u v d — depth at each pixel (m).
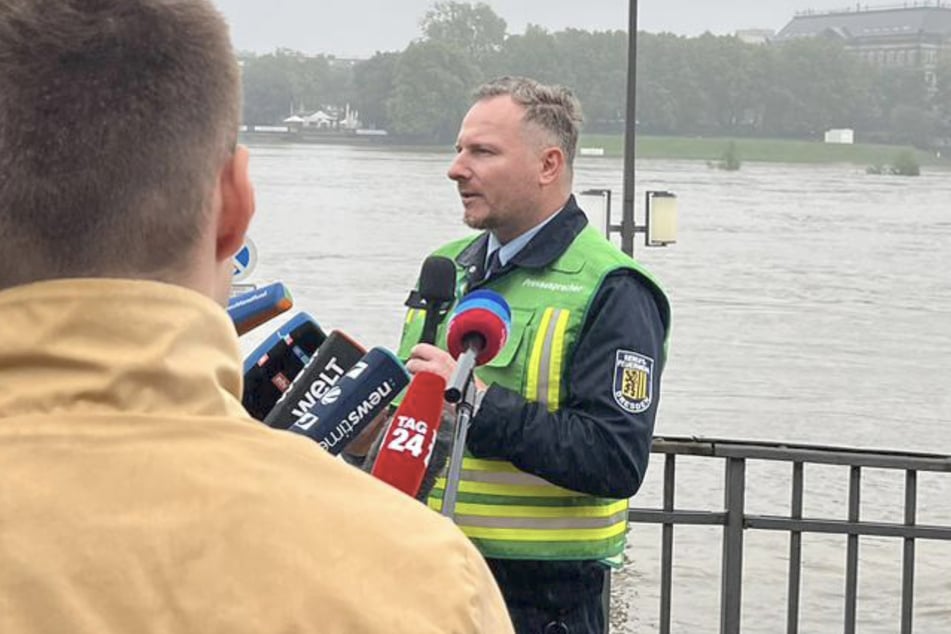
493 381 3.62
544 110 3.75
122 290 1.30
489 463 3.63
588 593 3.73
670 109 118.44
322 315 39.94
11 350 1.28
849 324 48.44
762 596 12.56
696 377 34.72
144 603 1.22
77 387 1.28
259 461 1.30
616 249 3.74
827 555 13.99
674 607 11.96
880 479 18.50
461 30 74.19
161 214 1.32
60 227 1.30
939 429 28.95
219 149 1.36
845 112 131.50
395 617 1.23
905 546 5.31
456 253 3.98
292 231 62.28
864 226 91.81
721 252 72.06
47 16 1.31
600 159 68.75
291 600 1.23
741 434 27.92
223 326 1.35
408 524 1.29
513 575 3.65
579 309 3.62
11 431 1.27
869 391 33.44
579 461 3.46
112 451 1.28
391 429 2.64
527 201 3.74
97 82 1.30
